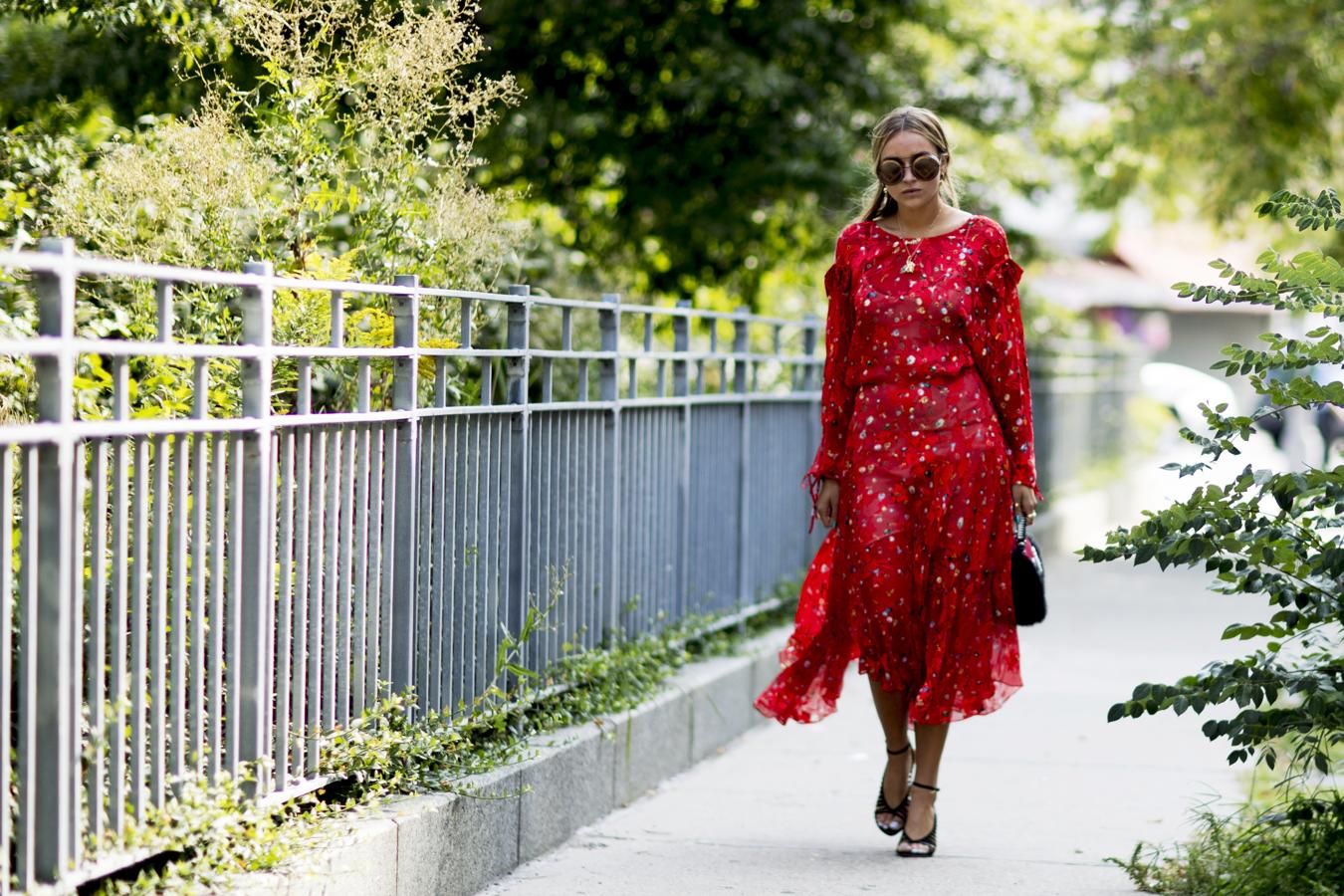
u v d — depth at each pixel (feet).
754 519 47.70
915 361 29.12
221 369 28.07
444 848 26.20
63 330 18.51
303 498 23.88
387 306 32.76
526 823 29.30
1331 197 25.58
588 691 34.27
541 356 32.27
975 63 88.79
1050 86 91.15
